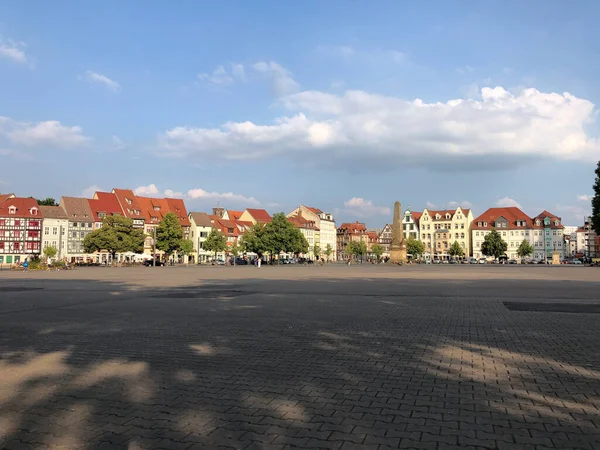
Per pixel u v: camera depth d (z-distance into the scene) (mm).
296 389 7195
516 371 8258
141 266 94188
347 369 8406
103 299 21344
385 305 18641
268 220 170875
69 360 9156
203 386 7367
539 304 18906
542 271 60219
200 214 149750
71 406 6449
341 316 15352
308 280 37562
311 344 10656
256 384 7469
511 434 5426
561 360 9086
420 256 159000
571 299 20953
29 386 7398
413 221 175250
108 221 94625
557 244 159750
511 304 18906
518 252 154375
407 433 5461
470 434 5426
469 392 7027
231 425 5727
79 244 120812
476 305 18562
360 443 5180
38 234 114125
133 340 11188
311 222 184625
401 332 12227
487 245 143500
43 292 25500
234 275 47594
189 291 26000
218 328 12922
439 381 7629
